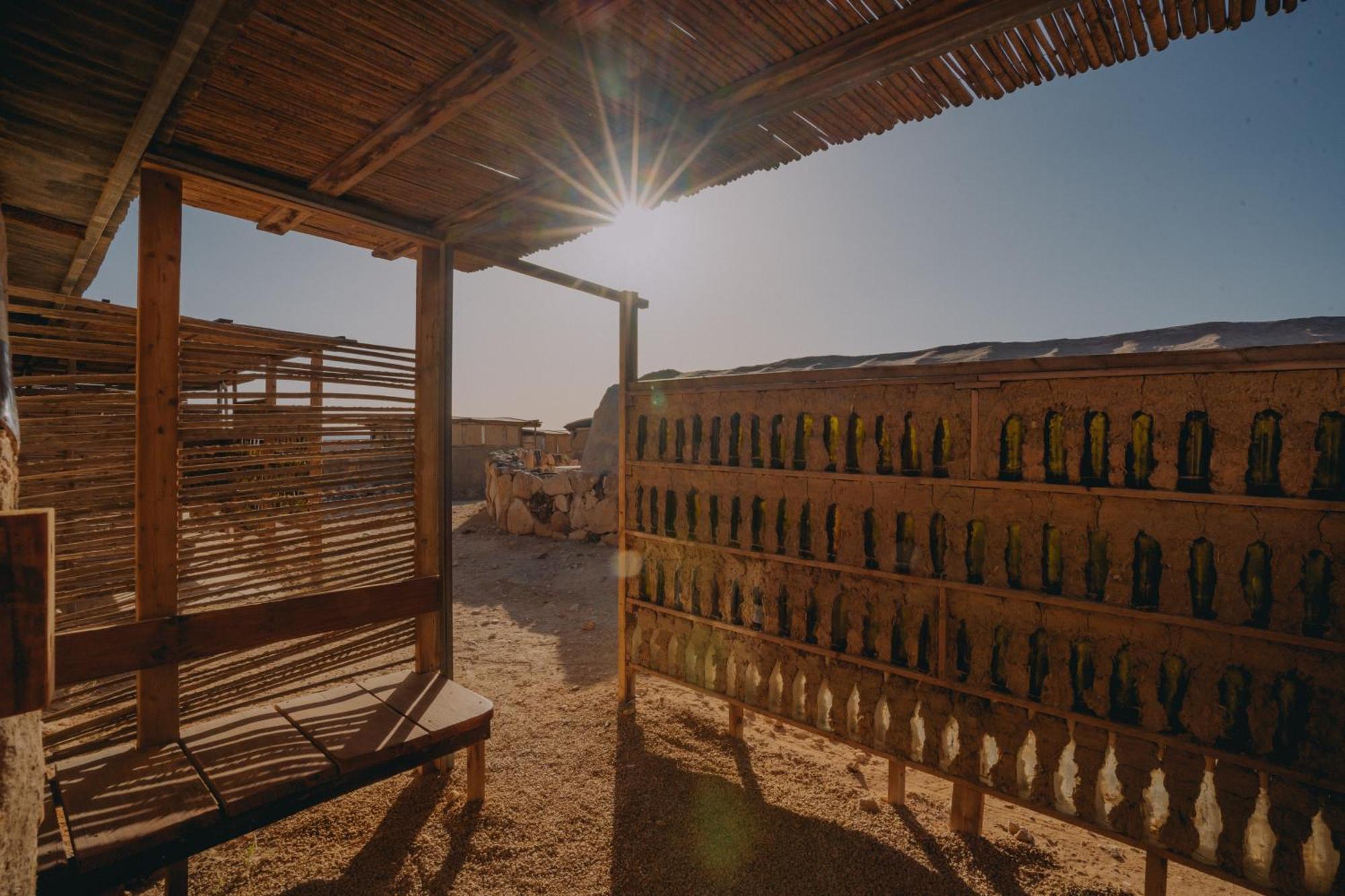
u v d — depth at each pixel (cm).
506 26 195
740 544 387
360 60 221
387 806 334
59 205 303
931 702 312
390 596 352
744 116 254
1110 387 257
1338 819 214
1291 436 222
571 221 370
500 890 277
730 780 369
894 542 321
